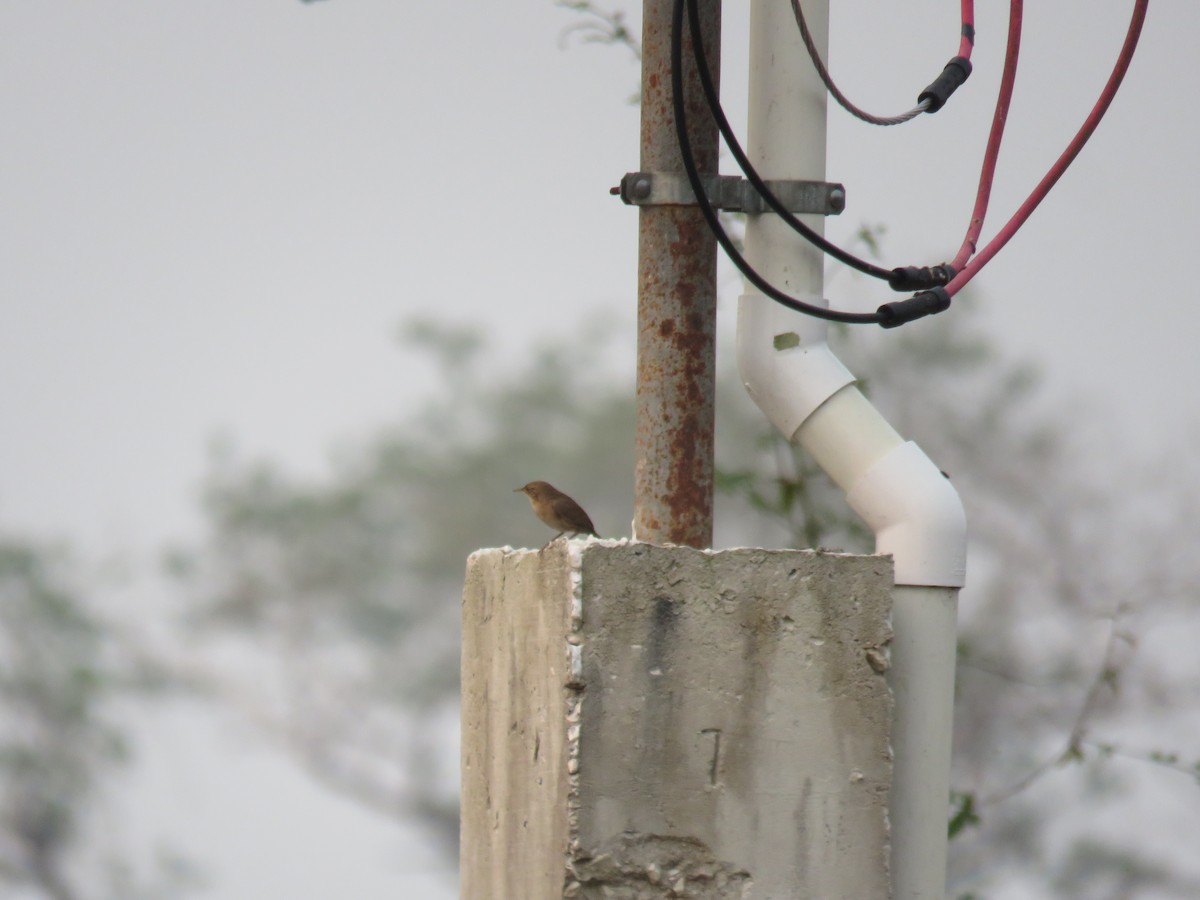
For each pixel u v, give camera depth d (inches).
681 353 820.0
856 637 726.5
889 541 784.3
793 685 718.5
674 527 816.9
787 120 828.0
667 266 821.9
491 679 802.2
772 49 831.7
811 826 715.4
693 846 704.4
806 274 827.4
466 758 843.4
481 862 807.1
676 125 762.2
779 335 822.5
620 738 700.0
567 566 708.0
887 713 725.3
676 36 751.1
